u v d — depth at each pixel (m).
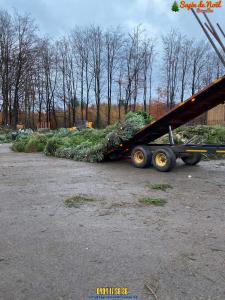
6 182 8.04
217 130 16.16
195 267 3.37
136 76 53.19
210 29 9.98
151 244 3.97
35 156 14.85
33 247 3.89
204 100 9.55
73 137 17.06
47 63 53.75
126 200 6.16
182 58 53.19
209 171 9.95
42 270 3.31
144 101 53.66
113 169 10.38
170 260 3.53
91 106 57.75
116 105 57.16
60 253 3.71
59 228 4.56
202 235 4.28
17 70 49.22
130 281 3.10
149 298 2.83
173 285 3.03
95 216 5.13
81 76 54.91
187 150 9.88
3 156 14.87
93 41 53.62
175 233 4.36
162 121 10.20
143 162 10.48
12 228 4.57
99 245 3.94
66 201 6.07
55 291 2.93
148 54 53.19
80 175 9.16
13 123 49.28
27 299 2.81
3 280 3.12
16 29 49.16
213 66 52.44
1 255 3.67
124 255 3.66
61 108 56.91
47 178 8.64
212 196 6.53
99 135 15.43
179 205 5.81
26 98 52.31
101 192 6.86
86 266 3.39
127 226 4.64
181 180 8.38
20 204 5.88
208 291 2.93
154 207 5.67
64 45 54.59
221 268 3.35
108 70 53.69
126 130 11.04
